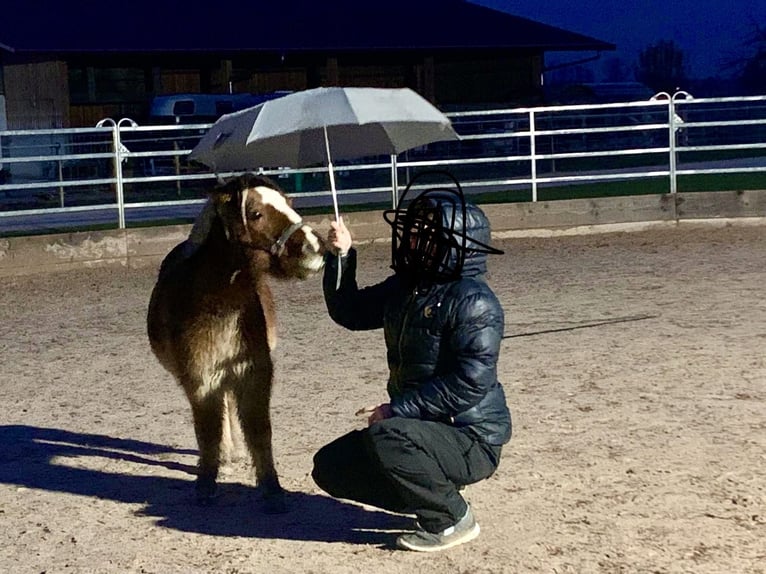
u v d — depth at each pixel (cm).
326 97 382
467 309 369
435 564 388
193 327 431
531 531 413
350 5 2669
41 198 1959
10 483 504
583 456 492
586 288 939
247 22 2472
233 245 418
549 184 1923
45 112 2273
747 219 1337
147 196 1962
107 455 541
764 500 433
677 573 374
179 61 2522
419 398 373
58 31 2275
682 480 458
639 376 627
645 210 1348
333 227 402
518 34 2611
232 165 441
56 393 663
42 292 1062
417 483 379
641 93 2884
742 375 620
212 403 452
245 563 399
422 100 395
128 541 427
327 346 752
